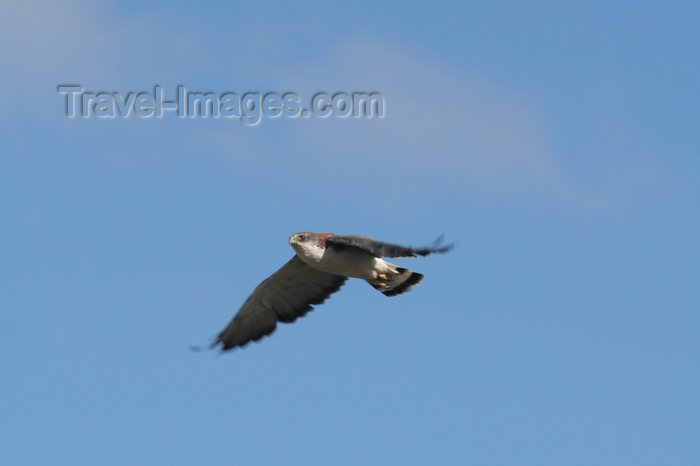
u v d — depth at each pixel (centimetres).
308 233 1916
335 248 1912
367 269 1938
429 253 1670
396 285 2019
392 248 1712
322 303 2117
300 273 2070
